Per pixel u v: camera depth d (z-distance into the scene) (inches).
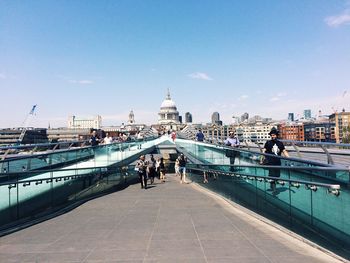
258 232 370.3
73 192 647.1
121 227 410.6
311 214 315.9
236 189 553.0
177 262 270.8
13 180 447.8
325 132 6781.5
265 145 455.2
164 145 1850.4
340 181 273.0
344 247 267.7
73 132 5103.3
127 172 1048.2
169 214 492.4
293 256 282.5
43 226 435.2
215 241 333.4
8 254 307.6
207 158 962.1
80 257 291.9
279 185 382.6
